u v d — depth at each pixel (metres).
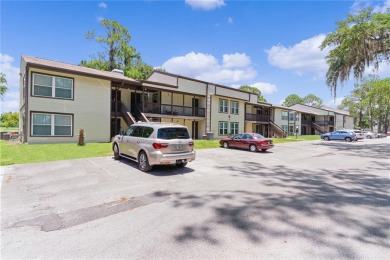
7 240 3.50
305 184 7.14
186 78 25.11
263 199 5.55
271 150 17.89
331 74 21.39
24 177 7.35
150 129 8.57
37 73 15.61
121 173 8.17
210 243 3.43
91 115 18.09
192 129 27.97
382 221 4.28
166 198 5.58
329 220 4.30
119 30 38.72
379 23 17.47
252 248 3.29
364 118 64.81
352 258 3.05
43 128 15.93
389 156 14.71
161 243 3.42
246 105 34.91
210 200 5.45
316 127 53.22
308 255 3.12
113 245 3.36
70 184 6.66
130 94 23.44
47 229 3.87
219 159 12.27
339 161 12.48
